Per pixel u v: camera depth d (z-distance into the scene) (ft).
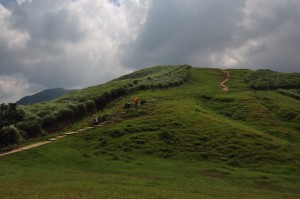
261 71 466.70
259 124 228.43
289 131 216.13
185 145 170.09
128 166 142.82
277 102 281.95
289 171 142.92
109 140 177.99
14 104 177.27
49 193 89.10
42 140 181.68
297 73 443.73
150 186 109.70
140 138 177.37
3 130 171.42
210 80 415.03
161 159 155.63
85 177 118.93
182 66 499.10
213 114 233.76
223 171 138.92
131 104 256.11
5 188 94.48
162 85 333.83
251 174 136.56
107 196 88.99
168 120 203.51
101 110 254.27
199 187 114.32
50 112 214.28
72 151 162.09
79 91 329.52
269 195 110.22
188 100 275.80
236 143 170.40
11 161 142.92
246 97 293.23
